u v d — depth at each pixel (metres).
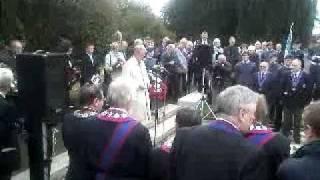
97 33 9.16
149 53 8.08
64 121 2.29
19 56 3.11
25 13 7.91
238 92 1.81
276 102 6.33
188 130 1.93
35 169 3.21
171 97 7.97
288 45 11.10
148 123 5.87
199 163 1.76
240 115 1.79
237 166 1.74
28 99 3.11
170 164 1.95
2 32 7.37
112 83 2.18
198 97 6.91
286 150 2.13
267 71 6.91
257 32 19.66
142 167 2.09
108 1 9.59
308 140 1.82
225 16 20.19
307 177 1.72
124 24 11.78
